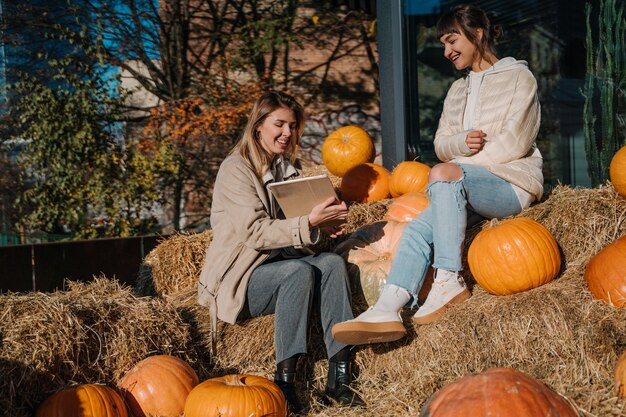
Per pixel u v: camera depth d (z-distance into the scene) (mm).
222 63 12047
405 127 6090
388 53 6180
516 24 5746
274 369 3318
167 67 11914
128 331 3166
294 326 3100
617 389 2459
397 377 3188
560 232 3346
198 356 3451
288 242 3129
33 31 10664
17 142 9430
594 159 5152
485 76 3648
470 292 3283
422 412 2314
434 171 3252
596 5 5086
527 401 2158
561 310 2879
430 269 3441
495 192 3377
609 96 5016
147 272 4773
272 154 3449
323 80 13016
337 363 3166
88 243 5828
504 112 3527
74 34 10453
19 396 2750
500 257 3086
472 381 2277
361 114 13086
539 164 3557
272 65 12828
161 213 10328
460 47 3660
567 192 3506
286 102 3396
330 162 5223
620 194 3369
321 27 12953
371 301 3420
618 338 2770
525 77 3537
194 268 4699
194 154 10844
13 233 8906
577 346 2801
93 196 8672
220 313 3271
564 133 5402
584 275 3059
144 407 2961
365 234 3662
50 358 2848
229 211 3281
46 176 9000
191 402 2789
